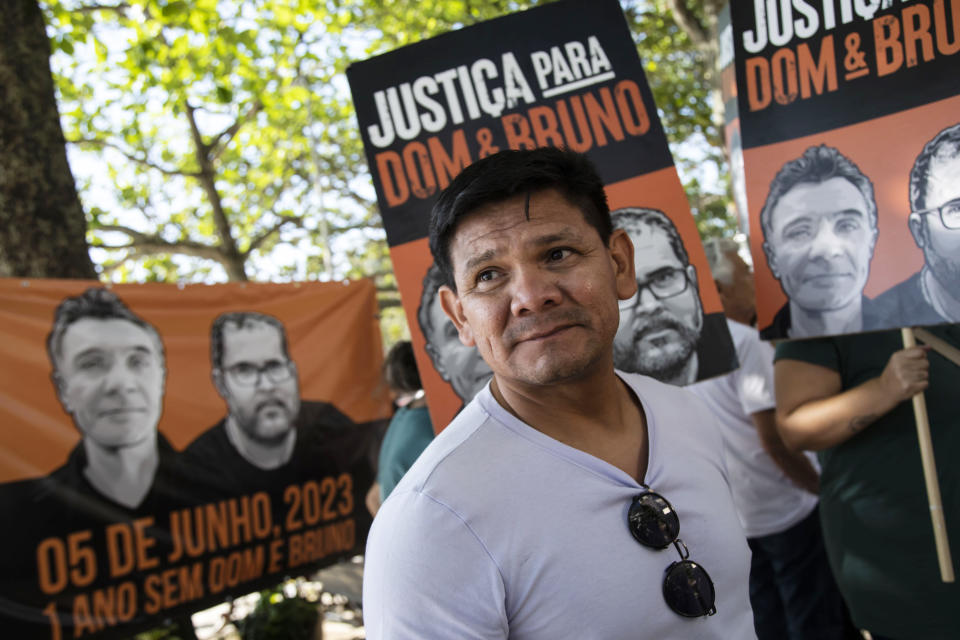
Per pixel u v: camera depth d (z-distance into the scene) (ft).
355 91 6.57
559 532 3.28
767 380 9.55
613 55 6.59
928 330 7.03
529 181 3.42
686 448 3.91
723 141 19.57
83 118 30.12
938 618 6.32
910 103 6.24
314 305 14.75
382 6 32.99
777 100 6.62
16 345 11.05
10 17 12.29
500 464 3.38
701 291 6.45
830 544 7.15
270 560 13.52
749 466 10.11
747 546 3.92
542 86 6.61
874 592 6.66
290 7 27.81
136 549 11.87
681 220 6.48
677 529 3.45
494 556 3.21
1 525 10.63
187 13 23.44
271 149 36.96
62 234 12.51
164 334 12.64
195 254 28.14
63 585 11.08
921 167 6.20
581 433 3.64
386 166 6.54
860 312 6.37
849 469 6.89
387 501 3.46
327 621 17.30
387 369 10.98
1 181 12.10
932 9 6.17
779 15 6.59
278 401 13.93
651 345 6.40
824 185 6.49
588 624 3.24
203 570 12.62
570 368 3.39
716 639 3.50
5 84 12.18
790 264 6.57
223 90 22.79
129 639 11.87
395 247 6.50
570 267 3.45
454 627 3.14
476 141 6.57
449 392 6.44
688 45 33.83
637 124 6.55
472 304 3.53
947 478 6.40
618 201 6.51
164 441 12.42
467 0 31.60
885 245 6.31
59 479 11.21
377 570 3.29
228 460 13.15
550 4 6.63
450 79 6.60
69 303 11.63
